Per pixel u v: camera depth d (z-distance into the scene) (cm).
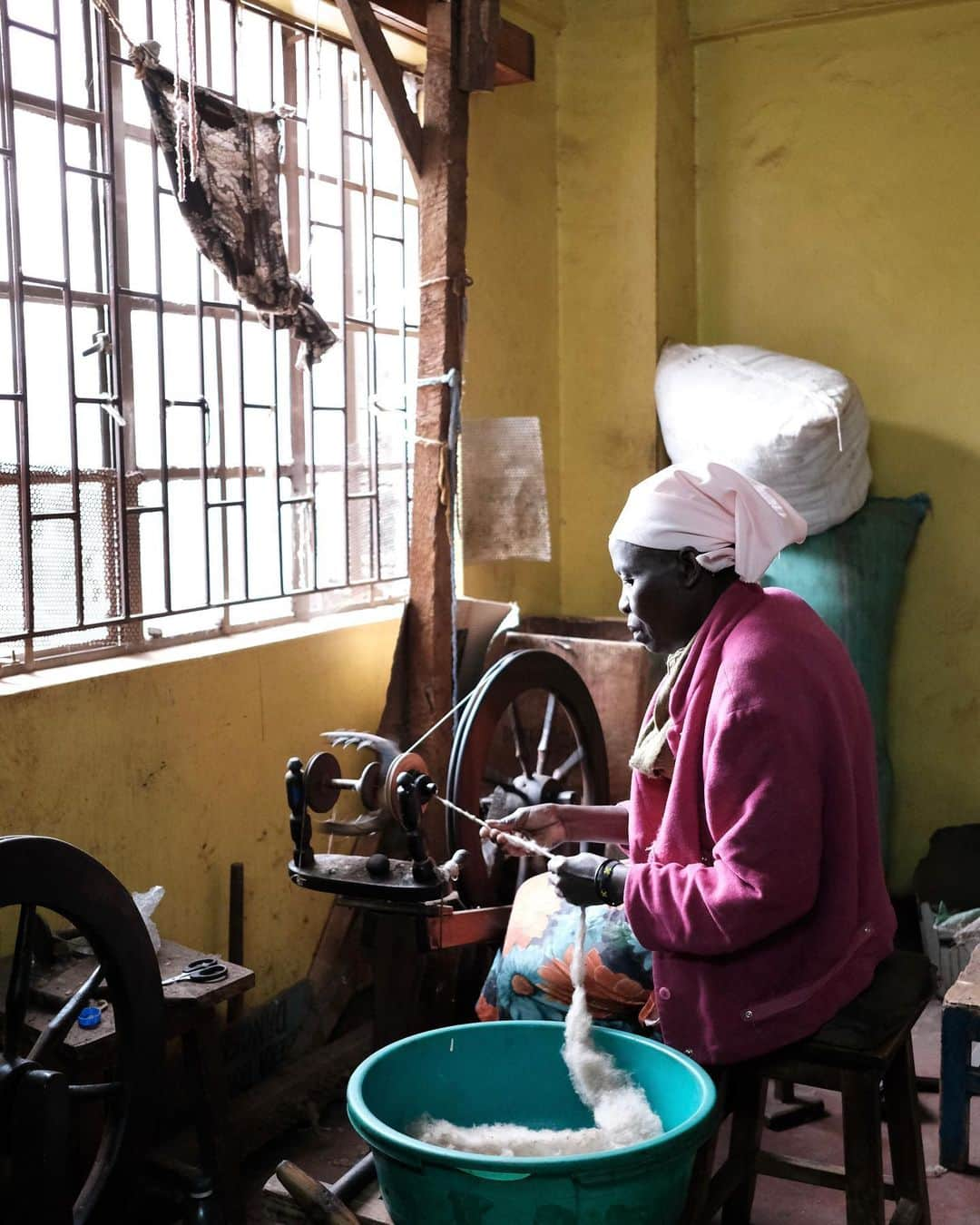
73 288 273
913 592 418
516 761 356
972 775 416
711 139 438
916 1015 204
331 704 333
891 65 408
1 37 253
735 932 192
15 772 251
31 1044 218
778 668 197
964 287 405
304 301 304
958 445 410
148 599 295
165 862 287
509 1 393
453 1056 207
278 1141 285
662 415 411
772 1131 286
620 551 216
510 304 408
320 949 316
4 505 258
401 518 381
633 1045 203
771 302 434
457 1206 173
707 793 199
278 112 292
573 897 213
